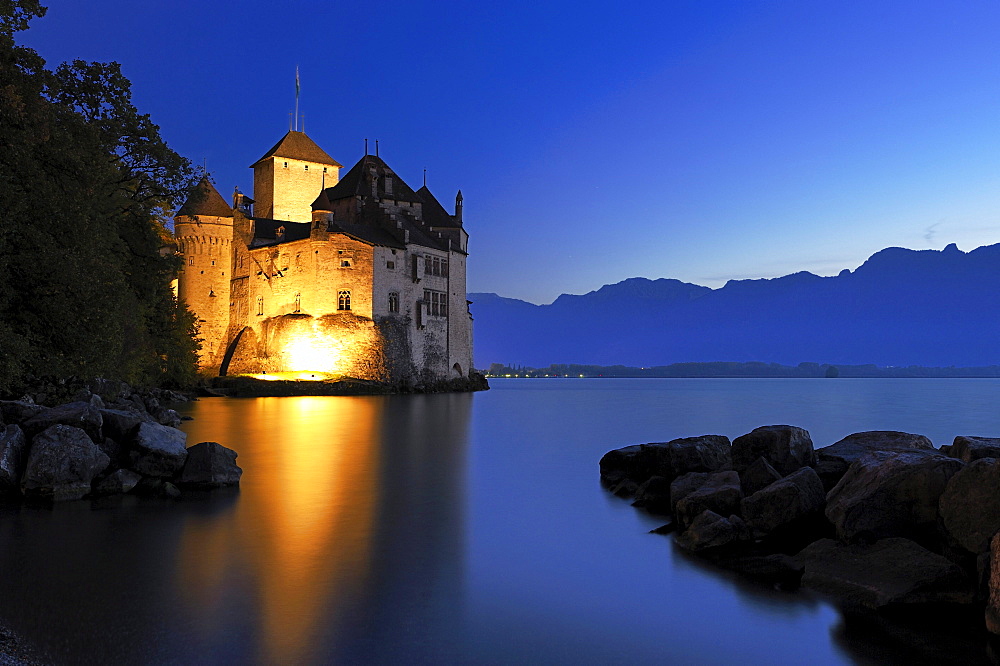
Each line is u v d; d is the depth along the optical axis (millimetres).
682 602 10164
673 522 15656
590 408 67500
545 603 9977
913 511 11602
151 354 56562
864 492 12062
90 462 17484
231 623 8789
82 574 10766
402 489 19156
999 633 8828
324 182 106938
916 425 46344
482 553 12641
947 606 9906
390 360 85312
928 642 8797
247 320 91750
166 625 8688
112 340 30906
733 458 17953
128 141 40625
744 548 13164
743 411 62906
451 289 99062
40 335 27328
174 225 94375
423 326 91438
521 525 15047
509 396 96062
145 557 11789
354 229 86562
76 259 26656
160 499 17016
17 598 9617
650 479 18766
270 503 16703
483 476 21953
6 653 7648
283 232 91938
